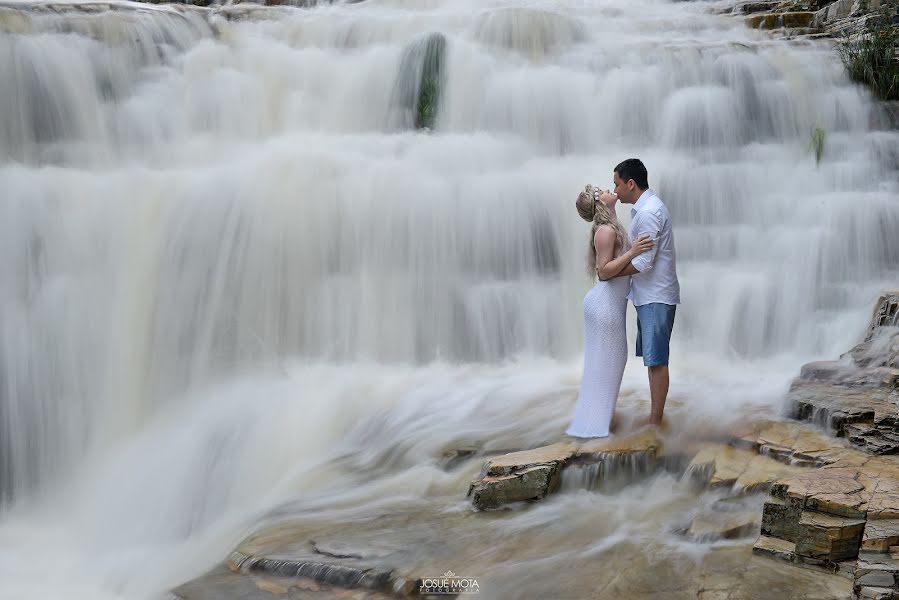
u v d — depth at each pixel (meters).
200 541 6.89
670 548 5.46
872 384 7.29
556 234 9.87
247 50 12.41
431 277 9.59
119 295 9.34
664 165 10.55
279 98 12.32
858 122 11.54
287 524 6.24
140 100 11.70
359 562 5.48
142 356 9.27
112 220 9.53
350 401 8.22
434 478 6.80
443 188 9.77
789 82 11.66
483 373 8.96
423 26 12.97
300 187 9.67
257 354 9.41
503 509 6.20
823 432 6.61
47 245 9.33
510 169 10.53
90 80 11.44
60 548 7.51
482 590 5.10
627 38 13.53
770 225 10.15
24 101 10.92
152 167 11.29
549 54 12.66
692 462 6.34
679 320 9.48
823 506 5.22
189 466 7.97
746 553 5.33
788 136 11.54
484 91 11.77
